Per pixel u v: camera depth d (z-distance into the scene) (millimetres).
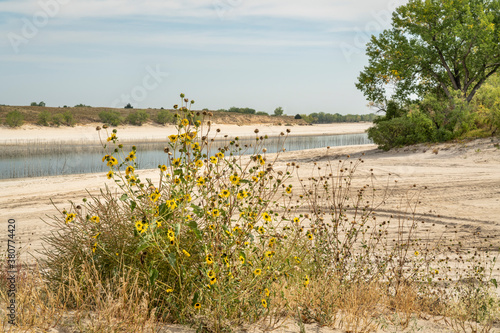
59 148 39625
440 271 6934
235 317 3779
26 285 3787
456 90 29328
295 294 4453
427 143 27625
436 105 28031
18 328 3076
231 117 103062
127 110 92062
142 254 3807
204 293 3691
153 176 18625
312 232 5641
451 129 27812
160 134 61594
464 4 30141
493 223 10352
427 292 5691
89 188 16312
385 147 29500
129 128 71312
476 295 5355
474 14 30391
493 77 32562
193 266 3898
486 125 28250
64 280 3910
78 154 34000
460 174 18047
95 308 3641
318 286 4656
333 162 23578
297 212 10500
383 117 33531
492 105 27578
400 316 4680
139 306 3420
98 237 4074
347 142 52094
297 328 3855
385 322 4359
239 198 4027
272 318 3992
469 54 31562
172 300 3691
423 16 30344
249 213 4203
